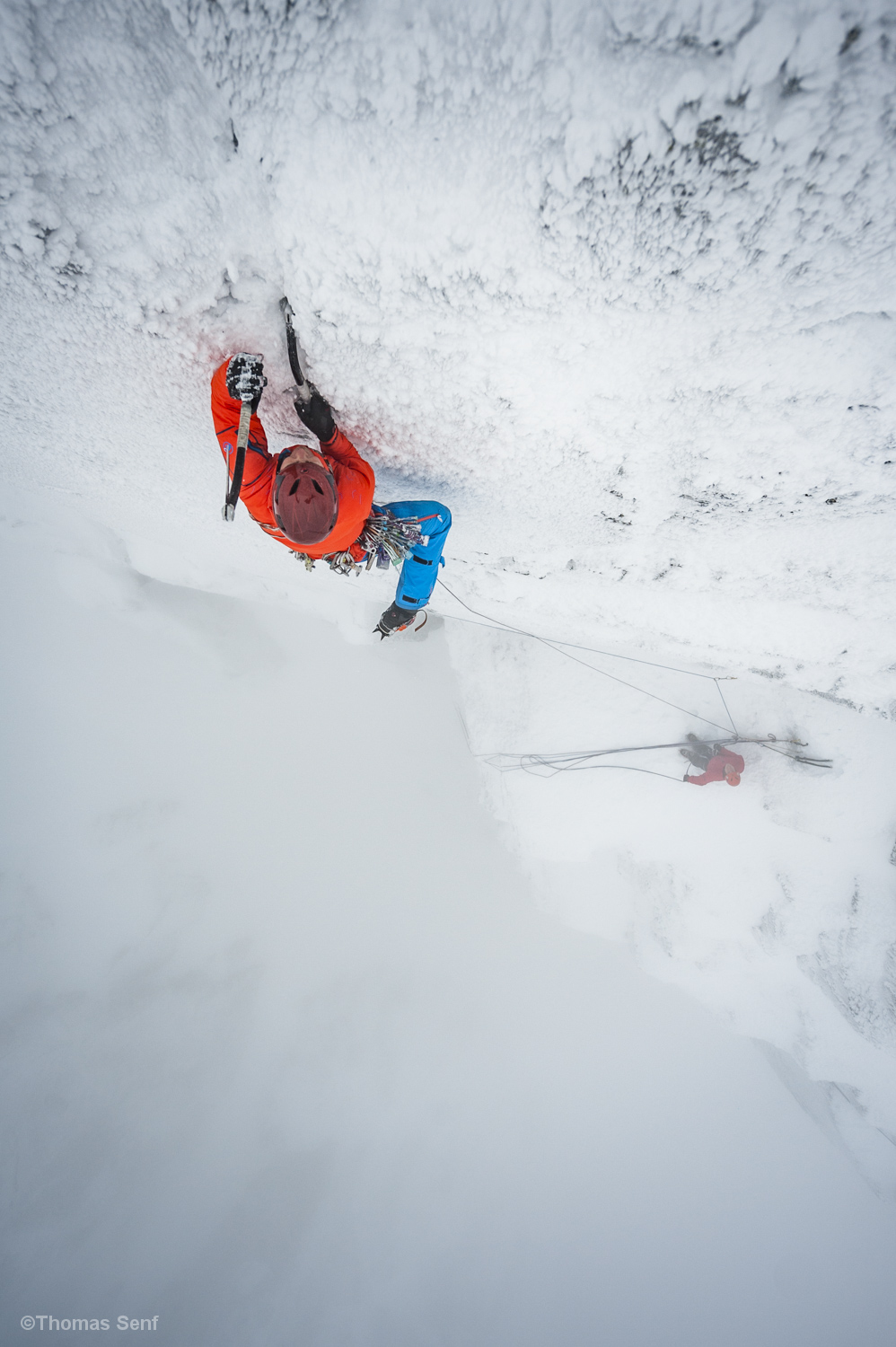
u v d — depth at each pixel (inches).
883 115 32.0
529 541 96.1
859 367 48.4
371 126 39.7
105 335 62.4
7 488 172.2
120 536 219.0
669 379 53.2
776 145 34.6
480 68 35.1
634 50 32.5
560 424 60.8
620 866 233.8
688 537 81.7
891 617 89.2
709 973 215.3
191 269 53.3
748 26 30.1
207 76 40.2
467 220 43.5
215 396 54.1
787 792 184.2
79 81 40.8
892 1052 180.7
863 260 40.3
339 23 35.1
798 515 70.3
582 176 38.9
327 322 54.9
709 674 164.2
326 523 49.7
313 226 47.2
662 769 199.2
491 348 52.8
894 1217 262.5
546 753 212.4
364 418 65.9
